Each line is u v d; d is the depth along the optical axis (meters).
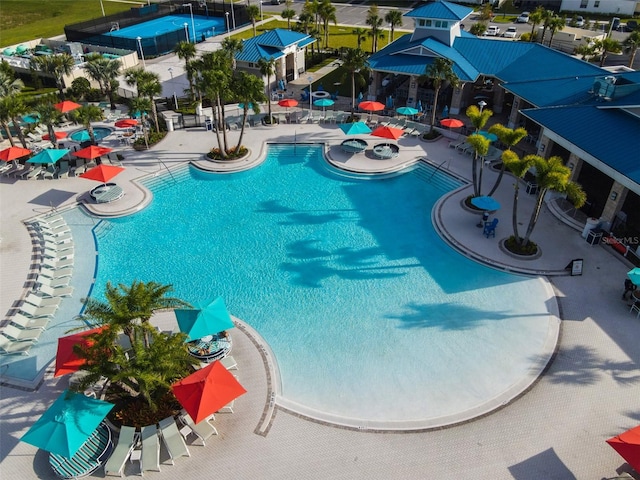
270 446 20.12
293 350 25.14
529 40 74.31
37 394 22.38
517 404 21.89
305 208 37.72
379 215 36.78
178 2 100.94
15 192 39.31
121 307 19.78
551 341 25.09
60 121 49.41
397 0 113.81
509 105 56.28
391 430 20.84
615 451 19.61
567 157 42.31
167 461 19.47
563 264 30.48
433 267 31.06
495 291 28.77
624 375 23.11
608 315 26.66
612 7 96.25
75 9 108.00
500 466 19.31
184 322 23.67
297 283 29.86
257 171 43.28
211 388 19.83
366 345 25.38
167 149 46.12
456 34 57.84
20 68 63.34
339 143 46.91
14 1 113.19
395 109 54.19
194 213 37.22
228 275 30.61
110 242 33.81
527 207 36.62
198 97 54.72
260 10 98.94
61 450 17.69
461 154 44.66
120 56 67.31
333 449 20.03
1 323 26.66
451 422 21.17
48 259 31.62
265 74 50.34
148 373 18.83
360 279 30.12
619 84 37.44
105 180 36.19
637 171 29.47
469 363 24.12
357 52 47.72
